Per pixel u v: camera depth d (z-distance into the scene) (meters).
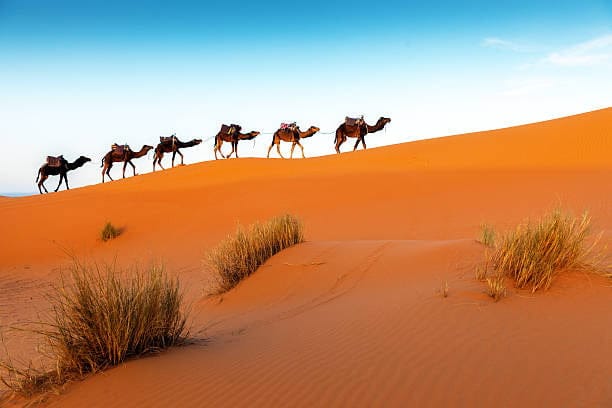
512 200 17.06
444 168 25.97
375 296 5.82
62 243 19.91
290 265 8.41
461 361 3.43
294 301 6.78
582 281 4.99
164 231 19.89
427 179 22.20
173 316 4.84
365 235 15.63
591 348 3.48
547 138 30.45
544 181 19.39
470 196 18.42
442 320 4.32
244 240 9.13
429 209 17.53
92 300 4.30
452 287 5.29
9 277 15.45
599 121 31.95
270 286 7.83
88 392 3.67
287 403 3.12
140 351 4.41
